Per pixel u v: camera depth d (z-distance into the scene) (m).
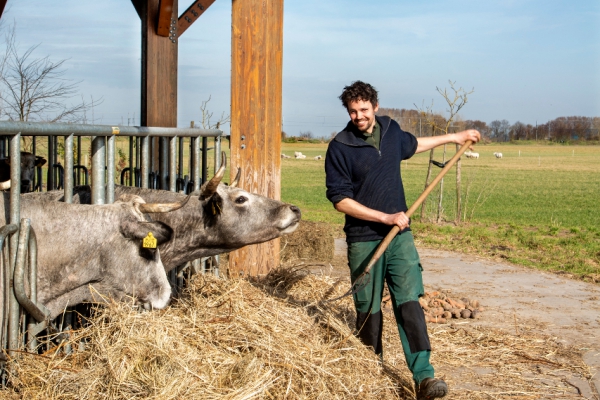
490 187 32.47
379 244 4.53
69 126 4.34
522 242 12.89
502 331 6.32
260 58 7.36
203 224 5.42
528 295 7.98
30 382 3.72
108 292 4.48
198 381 3.72
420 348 4.29
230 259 7.40
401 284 4.45
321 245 9.55
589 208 22.28
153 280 4.57
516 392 4.77
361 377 4.37
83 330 4.09
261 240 5.61
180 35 9.55
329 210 19.86
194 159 6.82
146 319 4.12
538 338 6.14
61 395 3.62
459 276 9.05
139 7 8.94
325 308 6.04
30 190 8.34
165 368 3.71
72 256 4.29
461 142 4.88
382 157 4.54
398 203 4.60
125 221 4.41
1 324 3.77
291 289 6.64
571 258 11.00
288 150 87.12
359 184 4.57
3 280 3.80
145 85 8.98
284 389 3.92
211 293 5.47
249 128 7.41
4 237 3.68
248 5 7.28
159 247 5.27
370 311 4.66
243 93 7.38
